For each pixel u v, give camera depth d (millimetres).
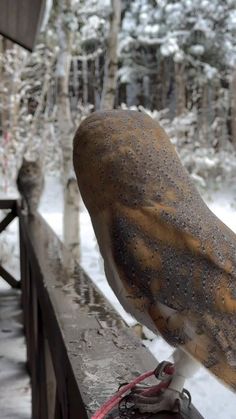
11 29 4570
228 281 925
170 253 944
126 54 14727
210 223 973
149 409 992
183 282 931
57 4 7625
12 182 11711
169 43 12914
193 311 924
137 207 992
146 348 1398
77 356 1328
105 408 1005
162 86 14867
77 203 6395
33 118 13570
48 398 2213
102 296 1898
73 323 1575
